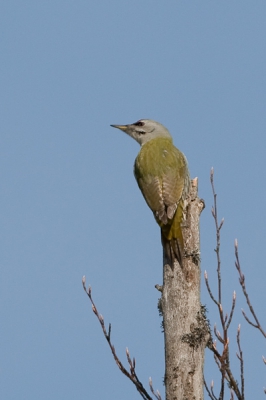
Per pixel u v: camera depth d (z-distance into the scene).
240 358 11.33
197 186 13.83
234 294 11.41
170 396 11.83
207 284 11.73
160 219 13.73
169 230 13.34
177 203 13.77
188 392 11.74
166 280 12.48
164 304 12.35
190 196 13.68
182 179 15.98
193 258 12.66
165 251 12.88
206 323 12.16
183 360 11.88
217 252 12.16
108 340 11.72
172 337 12.07
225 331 11.32
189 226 13.29
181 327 12.05
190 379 11.80
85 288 11.99
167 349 12.09
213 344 12.01
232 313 11.37
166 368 12.05
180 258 12.63
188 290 12.29
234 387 11.44
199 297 12.38
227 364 11.65
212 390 11.86
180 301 12.22
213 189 12.95
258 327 11.40
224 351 11.24
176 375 11.85
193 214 13.43
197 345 11.95
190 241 13.02
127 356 11.63
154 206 15.00
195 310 12.16
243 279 11.64
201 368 11.92
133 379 11.54
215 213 12.41
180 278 12.38
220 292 11.88
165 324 12.23
